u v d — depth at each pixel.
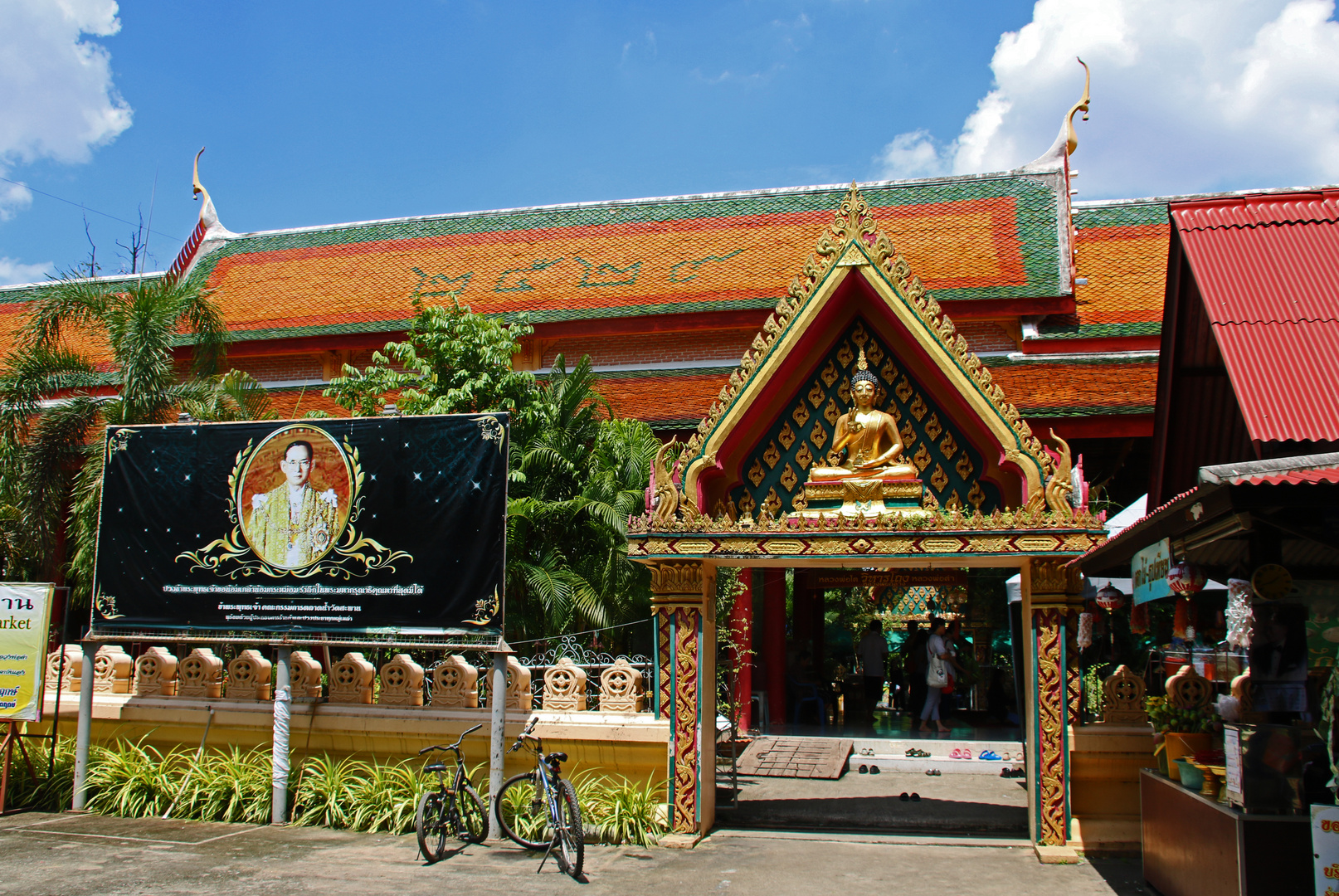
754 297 20.64
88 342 23.33
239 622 10.28
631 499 14.05
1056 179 22.59
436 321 15.66
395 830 9.55
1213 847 6.72
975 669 20.12
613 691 9.88
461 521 9.86
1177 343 10.41
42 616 10.38
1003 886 7.95
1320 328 8.34
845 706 20.92
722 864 8.51
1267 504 5.68
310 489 10.30
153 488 10.72
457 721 10.05
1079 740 8.99
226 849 8.97
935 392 9.48
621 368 21.05
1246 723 6.71
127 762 10.65
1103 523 8.51
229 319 22.89
